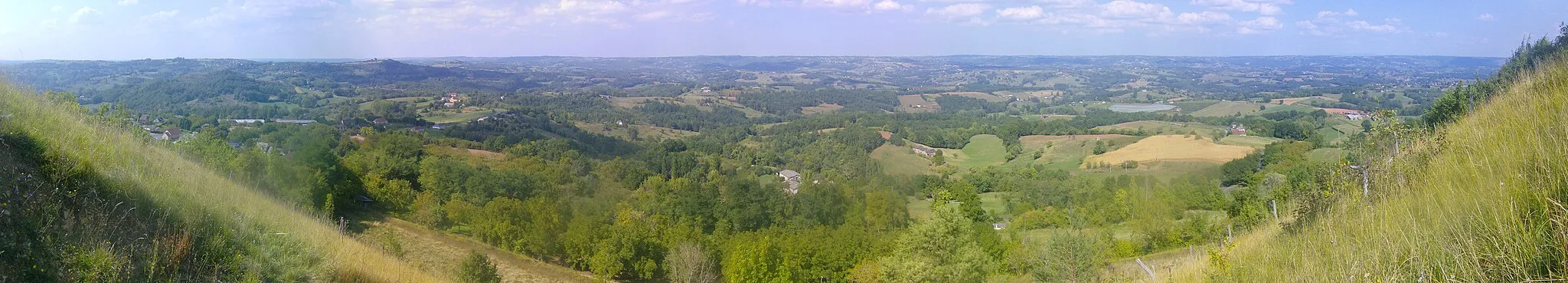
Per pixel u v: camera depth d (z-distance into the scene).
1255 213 19.47
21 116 6.89
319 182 28.27
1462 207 4.40
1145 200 32.47
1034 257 19.56
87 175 6.30
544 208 33.94
